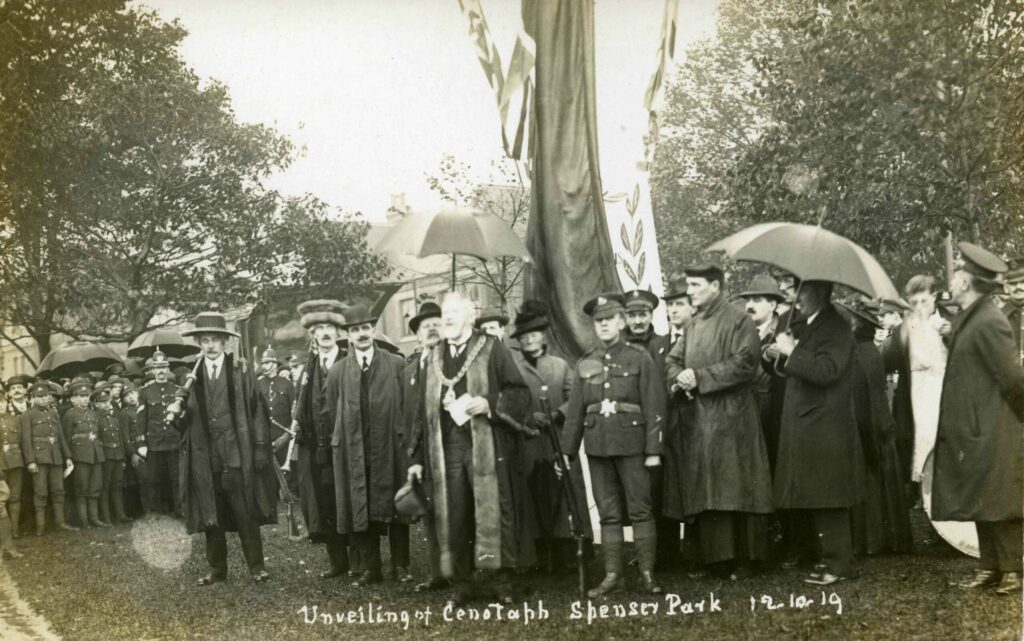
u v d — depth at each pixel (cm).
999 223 1013
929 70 1018
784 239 600
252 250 1077
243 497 731
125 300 1127
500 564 609
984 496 589
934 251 1025
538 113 846
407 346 1034
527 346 697
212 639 594
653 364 619
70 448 1041
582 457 794
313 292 1071
